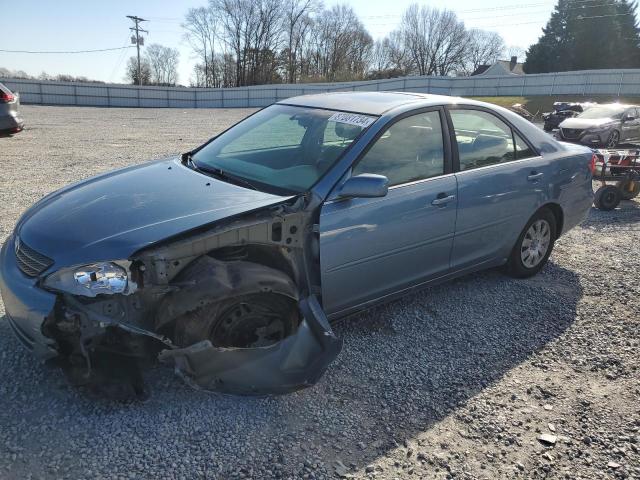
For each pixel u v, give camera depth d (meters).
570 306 4.38
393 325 3.92
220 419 2.81
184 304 2.61
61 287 2.57
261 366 2.82
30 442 2.55
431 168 3.78
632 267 5.29
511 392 3.20
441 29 80.62
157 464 2.47
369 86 49.12
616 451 2.73
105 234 2.72
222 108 46.03
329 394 3.08
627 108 19.12
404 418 2.91
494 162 4.25
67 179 8.52
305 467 2.52
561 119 26.25
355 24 77.31
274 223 2.92
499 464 2.61
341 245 3.21
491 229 4.25
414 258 3.71
